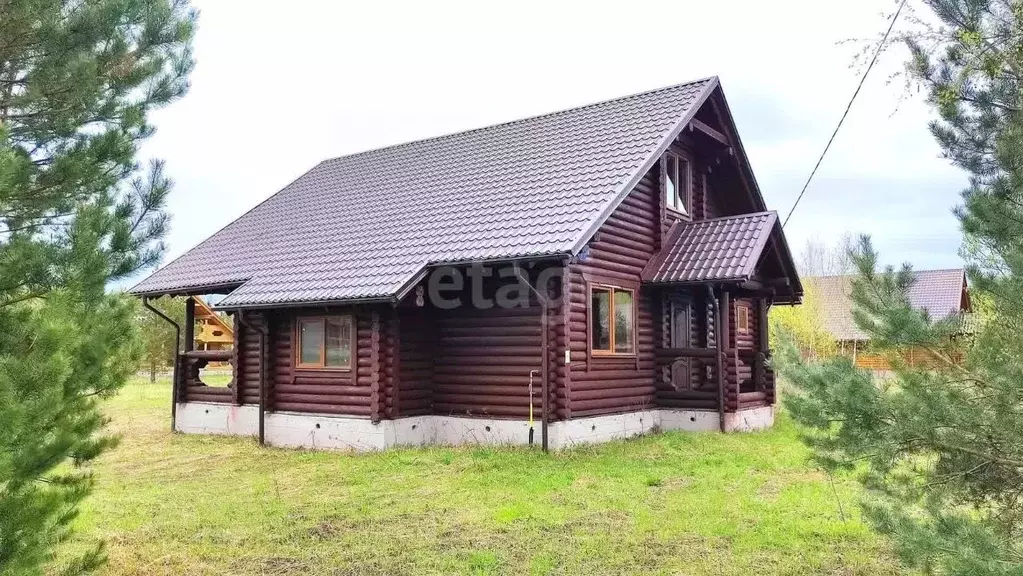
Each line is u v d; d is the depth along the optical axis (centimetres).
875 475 469
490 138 1638
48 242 496
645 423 1370
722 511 772
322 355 1286
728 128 1548
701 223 1463
